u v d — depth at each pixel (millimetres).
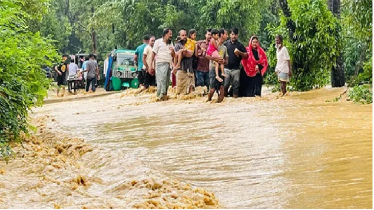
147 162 8766
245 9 33250
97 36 54000
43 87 11172
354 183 6906
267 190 6922
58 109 18594
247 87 18203
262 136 10281
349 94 15477
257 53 18172
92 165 8977
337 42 20047
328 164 7914
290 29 20359
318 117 12258
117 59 31688
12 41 9781
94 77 30344
